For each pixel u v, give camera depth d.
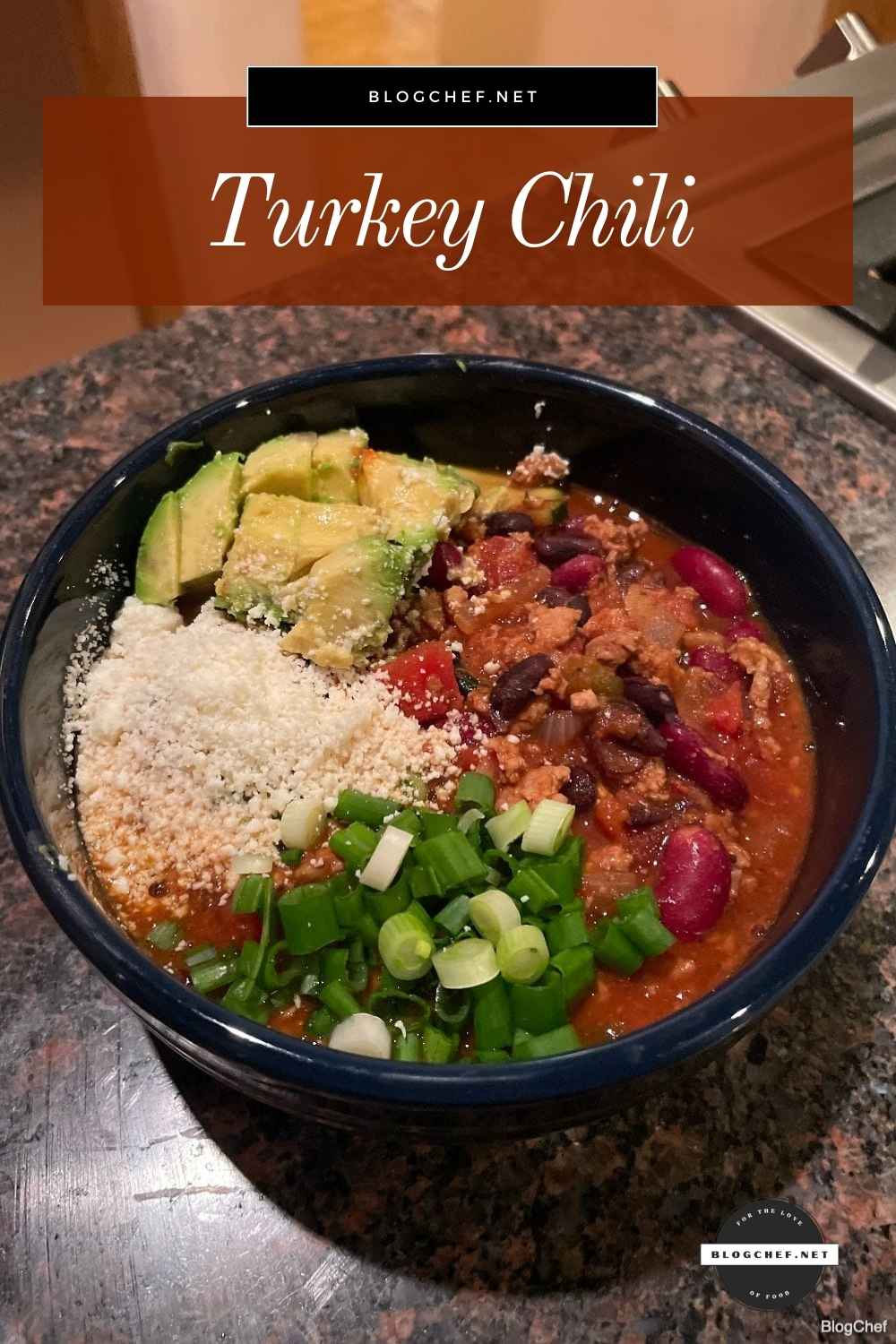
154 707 0.23
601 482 0.27
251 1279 0.19
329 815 0.22
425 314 0.33
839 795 0.21
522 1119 0.17
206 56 0.49
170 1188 0.20
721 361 0.32
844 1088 0.21
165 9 0.46
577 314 0.33
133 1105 0.20
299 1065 0.17
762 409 0.31
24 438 0.30
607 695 0.24
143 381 0.31
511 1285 0.19
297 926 0.21
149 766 0.22
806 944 0.18
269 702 0.23
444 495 0.25
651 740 0.23
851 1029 0.21
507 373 0.25
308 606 0.24
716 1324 0.19
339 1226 0.19
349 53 0.60
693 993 0.21
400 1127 0.17
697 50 0.61
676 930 0.21
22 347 0.49
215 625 0.24
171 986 0.17
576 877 0.22
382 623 0.24
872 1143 0.20
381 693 0.23
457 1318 0.19
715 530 0.26
